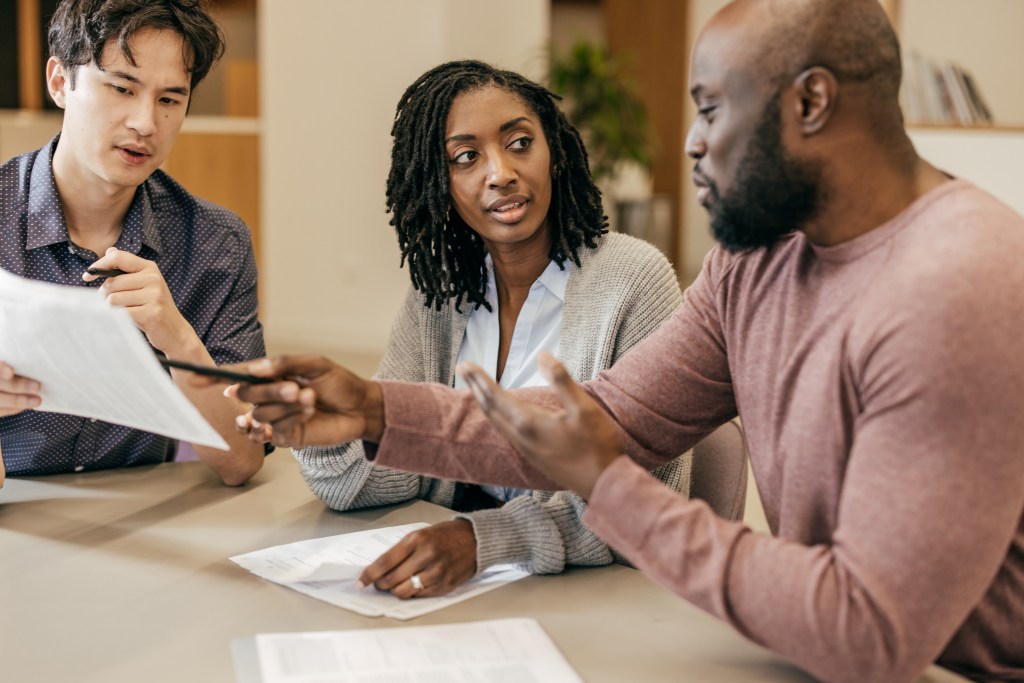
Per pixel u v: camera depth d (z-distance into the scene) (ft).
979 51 14.64
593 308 4.49
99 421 5.21
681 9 24.50
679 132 25.00
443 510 4.50
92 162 4.81
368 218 17.31
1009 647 2.97
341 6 16.72
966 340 2.50
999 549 2.53
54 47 4.77
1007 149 12.39
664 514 2.78
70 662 3.01
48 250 5.16
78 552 3.92
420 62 16.55
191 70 4.86
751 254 3.32
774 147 2.75
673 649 3.18
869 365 2.69
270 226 17.49
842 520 2.66
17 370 3.73
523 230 4.40
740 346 3.32
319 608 3.43
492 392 2.95
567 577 3.81
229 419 4.67
